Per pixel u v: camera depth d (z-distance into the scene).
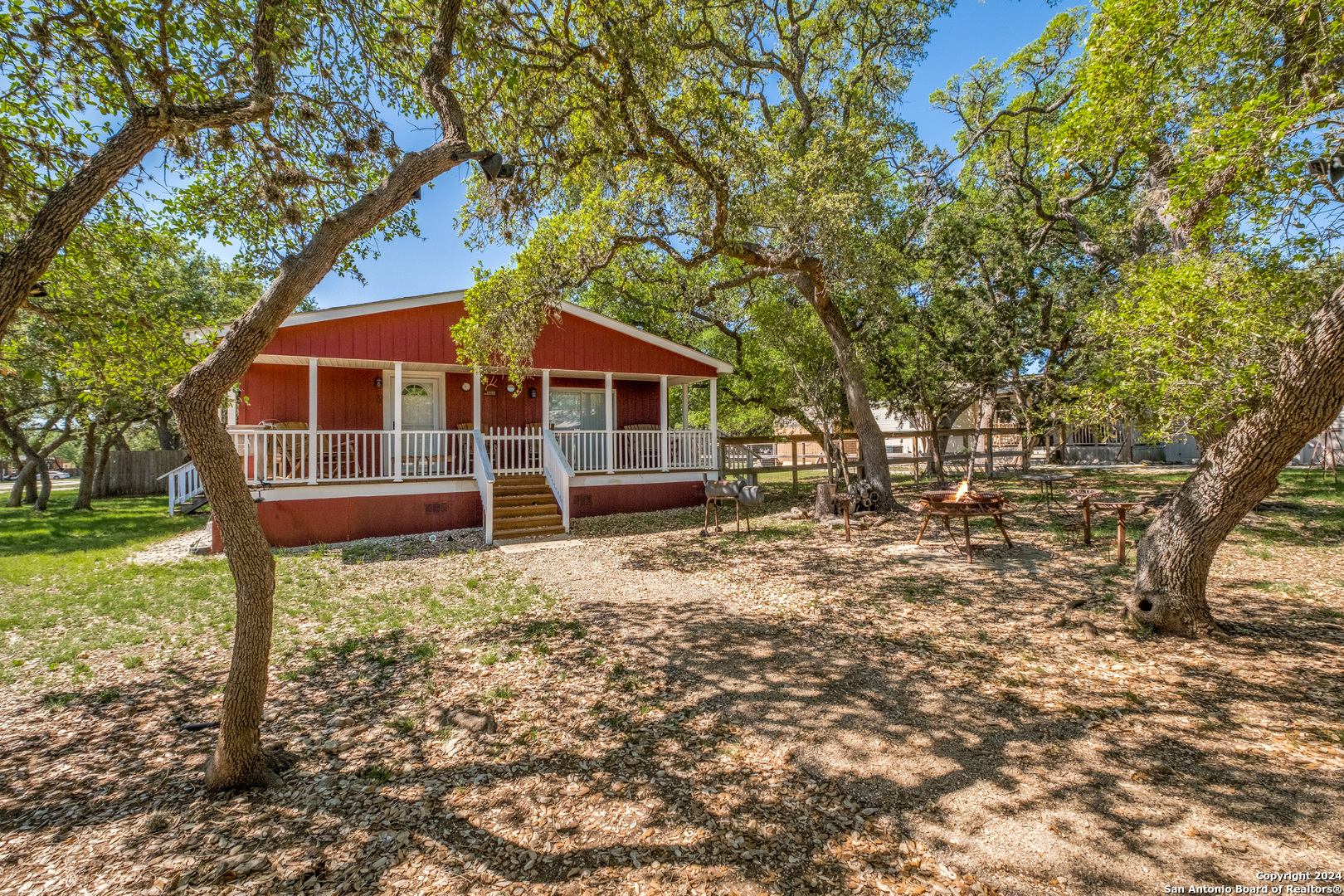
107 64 4.73
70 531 12.16
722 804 3.01
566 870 2.54
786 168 8.06
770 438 15.71
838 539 9.63
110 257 6.06
